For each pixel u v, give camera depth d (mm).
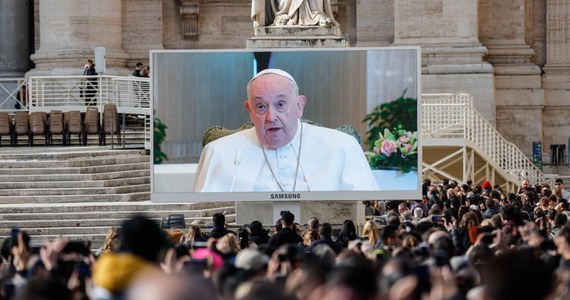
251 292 17406
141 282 16844
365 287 18016
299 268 25844
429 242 31688
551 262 28469
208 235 42875
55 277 22406
